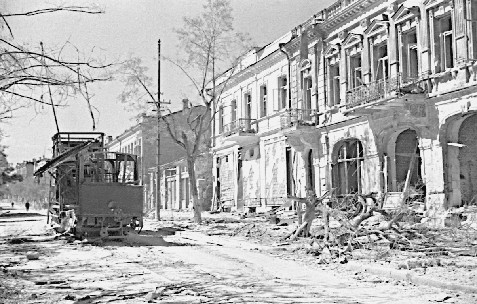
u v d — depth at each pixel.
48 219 31.30
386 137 26.47
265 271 12.64
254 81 42.16
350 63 29.56
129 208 21.22
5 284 10.84
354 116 28.53
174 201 63.56
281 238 20.34
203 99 35.06
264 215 35.94
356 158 28.92
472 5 21.25
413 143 25.72
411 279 10.82
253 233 23.81
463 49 21.45
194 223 32.81
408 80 24.50
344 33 29.94
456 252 14.52
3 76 6.45
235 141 42.72
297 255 15.70
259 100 41.31
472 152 22.84
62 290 10.19
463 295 9.24
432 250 14.94
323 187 32.16
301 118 33.91
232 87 46.69
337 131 30.78
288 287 10.36
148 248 18.38
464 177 22.83
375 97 25.16
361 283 10.83
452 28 22.17
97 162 22.95
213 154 50.81
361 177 28.62
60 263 14.38
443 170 22.64
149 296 9.19
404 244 16.06
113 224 21.36
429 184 23.39
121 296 9.47
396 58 25.28
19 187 98.44
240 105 44.84
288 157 37.19
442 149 22.77
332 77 31.84
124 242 20.88
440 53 23.12
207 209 54.91
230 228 28.09
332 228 18.77
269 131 38.94
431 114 23.36
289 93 36.44
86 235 21.88
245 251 17.19
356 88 27.27
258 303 8.74
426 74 23.38
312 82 33.34
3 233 27.69
